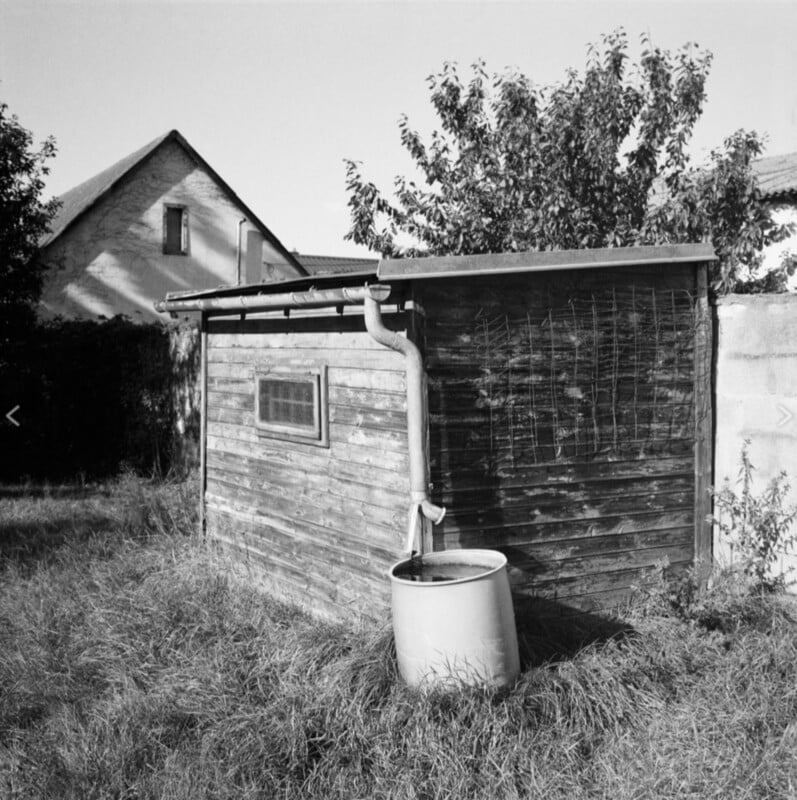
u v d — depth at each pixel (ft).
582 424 18.90
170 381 44.78
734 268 32.19
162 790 13.65
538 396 18.45
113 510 33.94
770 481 19.47
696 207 33.71
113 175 77.00
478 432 17.93
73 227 72.59
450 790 13.01
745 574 18.95
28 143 45.60
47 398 48.29
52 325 49.62
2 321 46.09
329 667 16.46
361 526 19.35
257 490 23.71
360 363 19.22
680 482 19.99
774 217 48.24
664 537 19.81
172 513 30.81
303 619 20.36
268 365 23.06
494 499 18.08
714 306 20.57
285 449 22.34
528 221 34.81
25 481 44.06
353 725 14.43
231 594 22.17
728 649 16.94
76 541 28.22
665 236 33.96
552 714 14.55
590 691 15.07
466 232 35.91
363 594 19.29
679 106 35.50
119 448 49.42
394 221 37.52
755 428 19.74
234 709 15.65
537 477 18.45
